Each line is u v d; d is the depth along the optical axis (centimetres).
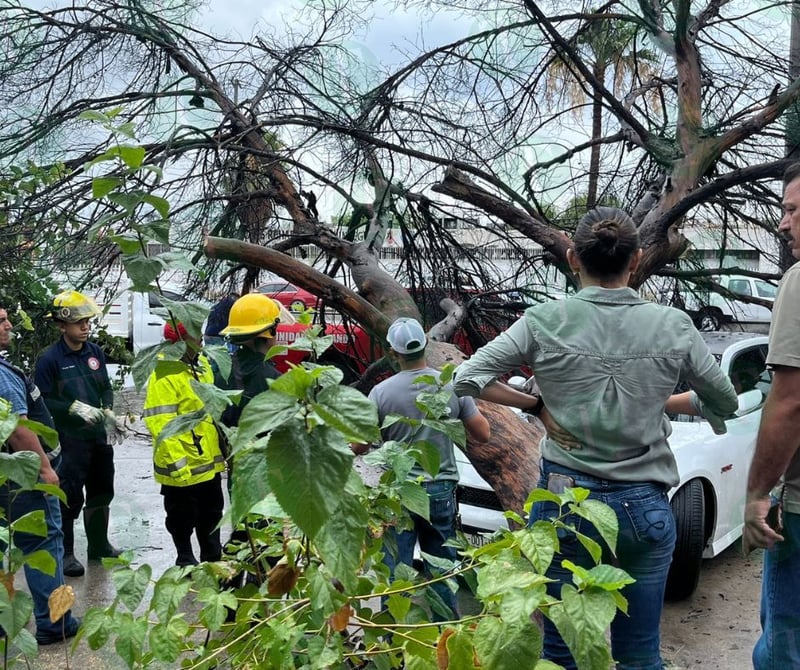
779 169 449
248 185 586
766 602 236
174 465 425
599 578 139
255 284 629
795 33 569
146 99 536
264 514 160
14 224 488
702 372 233
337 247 572
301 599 175
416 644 163
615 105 522
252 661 176
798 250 242
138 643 160
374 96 577
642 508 226
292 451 124
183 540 459
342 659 165
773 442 216
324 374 149
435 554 350
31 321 550
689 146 518
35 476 162
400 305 530
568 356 231
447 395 222
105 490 498
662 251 491
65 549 479
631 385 228
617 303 236
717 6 553
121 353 611
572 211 630
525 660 128
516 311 645
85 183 484
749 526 226
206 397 157
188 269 161
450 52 565
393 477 213
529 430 430
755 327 727
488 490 460
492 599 140
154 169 157
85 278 504
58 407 460
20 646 166
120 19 557
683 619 438
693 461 463
